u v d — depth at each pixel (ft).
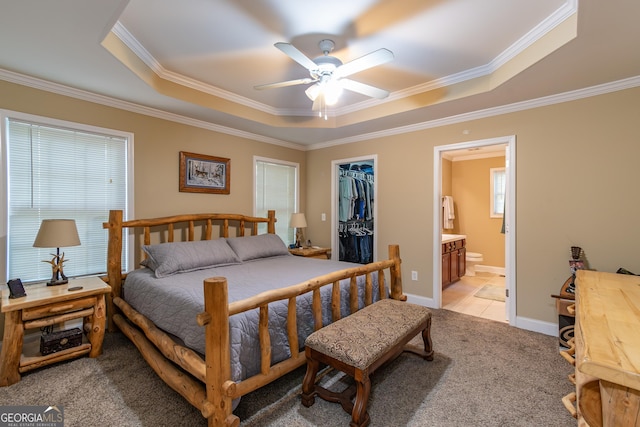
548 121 9.38
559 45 6.38
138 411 5.64
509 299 10.14
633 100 8.11
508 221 10.19
